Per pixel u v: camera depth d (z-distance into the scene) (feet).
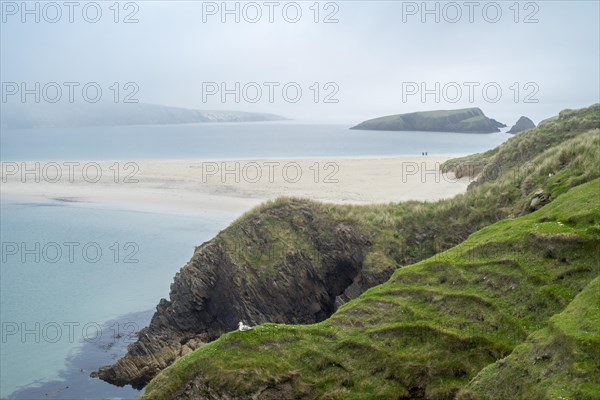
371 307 74.64
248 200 216.13
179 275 116.16
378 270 102.99
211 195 231.30
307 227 118.21
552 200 92.07
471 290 70.69
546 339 51.26
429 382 62.23
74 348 116.88
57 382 104.68
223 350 69.05
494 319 64.49
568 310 53.83
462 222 110.22
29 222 212.84
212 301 113.80
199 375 67.46
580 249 66.23
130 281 150.71
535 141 143.64
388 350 66.28
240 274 110.22
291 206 122.72
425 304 71.92
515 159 145.48
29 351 115.24
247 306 108.17
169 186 254.06
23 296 142.20
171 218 205.67
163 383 67.82
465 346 63.21
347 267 112.47
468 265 75.51
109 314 131.44
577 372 44.75
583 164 97.66
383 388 63.16
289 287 110.11
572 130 143.64
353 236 112.47
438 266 78.95
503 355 60.03
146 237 186.80
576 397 43.14
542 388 46.47
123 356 112.78
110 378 106.01
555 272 66.03
